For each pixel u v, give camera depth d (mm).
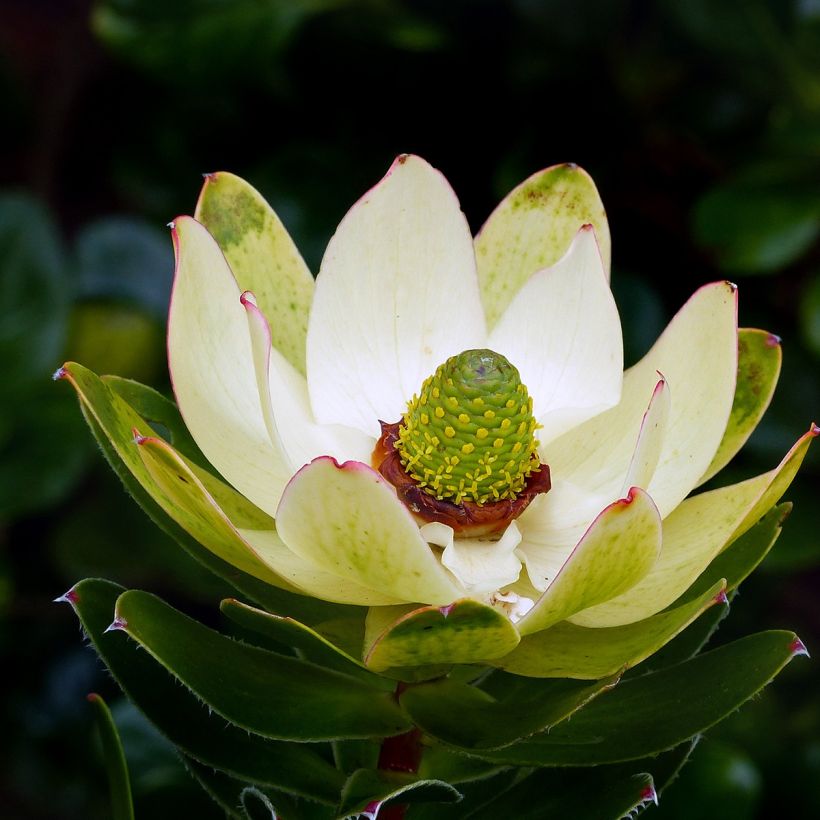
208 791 567
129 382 574
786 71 694
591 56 711
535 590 566
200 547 564
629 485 544
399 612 555
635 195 725
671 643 575
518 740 544
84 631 555
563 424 574
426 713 555
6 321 719
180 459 538
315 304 576
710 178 721
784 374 720
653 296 714
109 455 560
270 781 557
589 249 573
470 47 716
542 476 572
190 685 546
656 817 634
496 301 588
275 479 564
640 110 719
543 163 723
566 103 719
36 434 717
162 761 648
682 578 550
